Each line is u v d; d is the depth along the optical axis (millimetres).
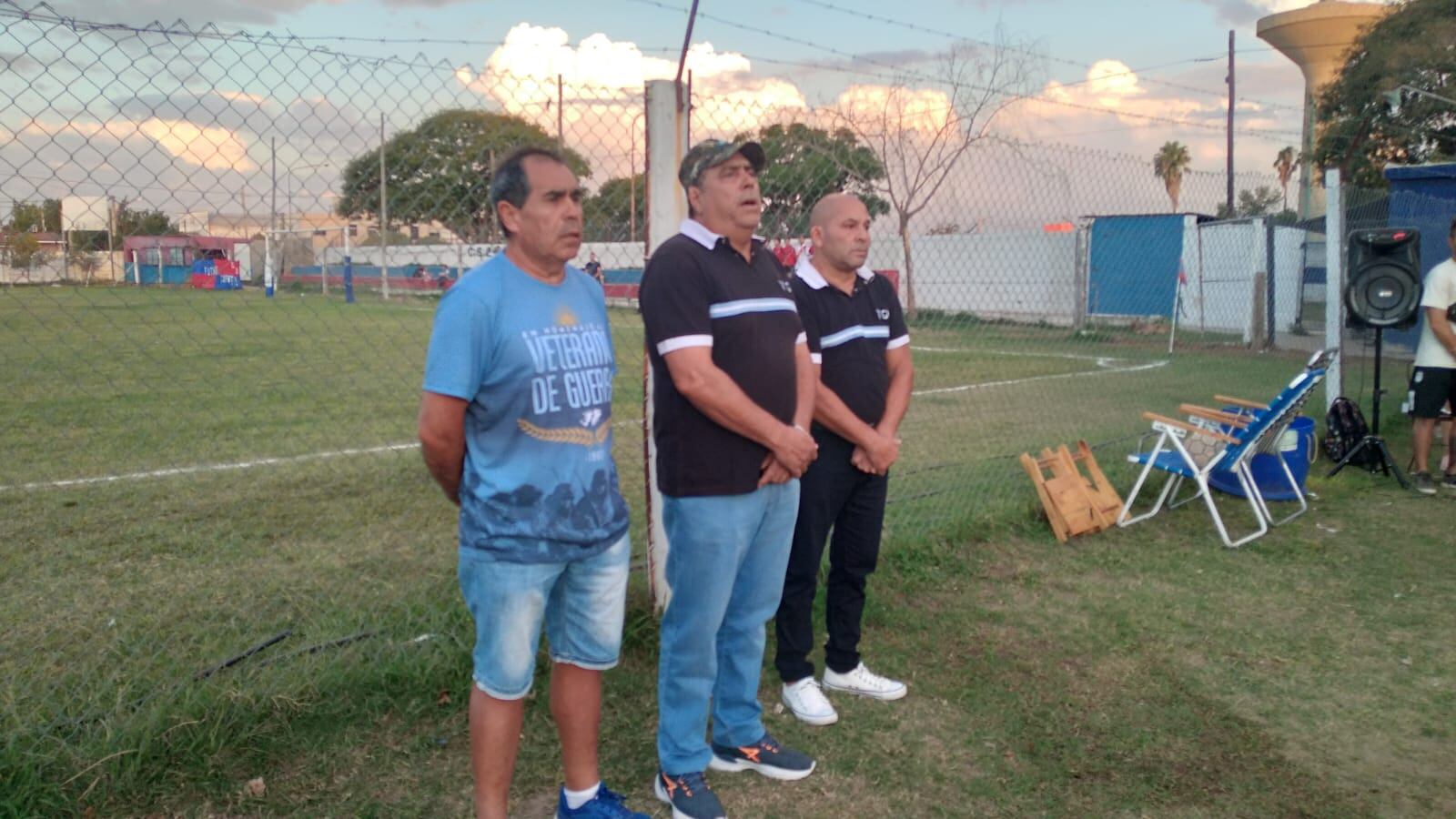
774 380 2834
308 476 6832
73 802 2840
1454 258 6707
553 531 2496
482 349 2402
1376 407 7371
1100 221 16406
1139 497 6609
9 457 7328
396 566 4926
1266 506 6309
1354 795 3137
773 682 3871
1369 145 22891
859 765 3271
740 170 2748
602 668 2766
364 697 3467
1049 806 3057
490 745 2605
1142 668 4023
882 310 3529
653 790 3139
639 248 4164
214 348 13977
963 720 3584
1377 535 5824
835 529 3631
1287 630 4422
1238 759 3342
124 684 3492
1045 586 4941
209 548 5199
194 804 2910
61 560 4980
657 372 2865
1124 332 14117
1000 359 14711
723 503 2805
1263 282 15266
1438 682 3916
